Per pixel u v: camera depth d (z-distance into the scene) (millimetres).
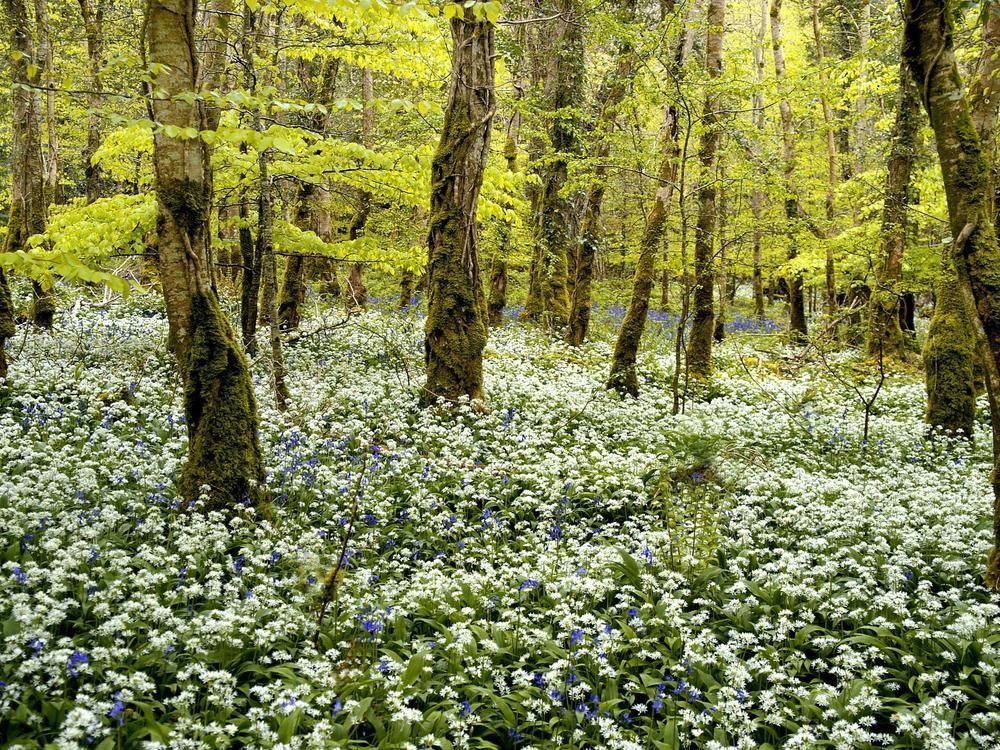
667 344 19938
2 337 9969
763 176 12969
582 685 4785
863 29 21672
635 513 8133
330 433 8984
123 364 11570
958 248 6180
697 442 8523
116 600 5137
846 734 4363
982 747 4570
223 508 6812
